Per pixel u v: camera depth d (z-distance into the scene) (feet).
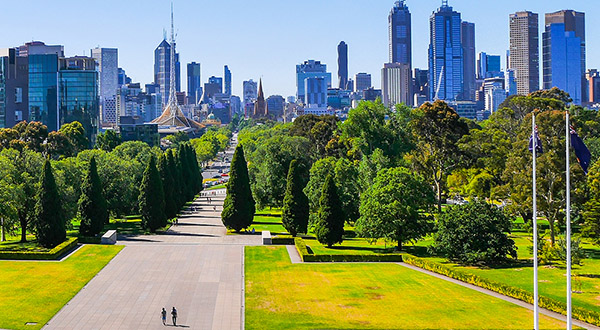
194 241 441.68
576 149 222.89
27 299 290.97
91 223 438.40
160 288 313.12
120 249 406.41
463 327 250.37
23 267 353.51
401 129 623.77
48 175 402.31
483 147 524.93
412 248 403.75
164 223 486.38
